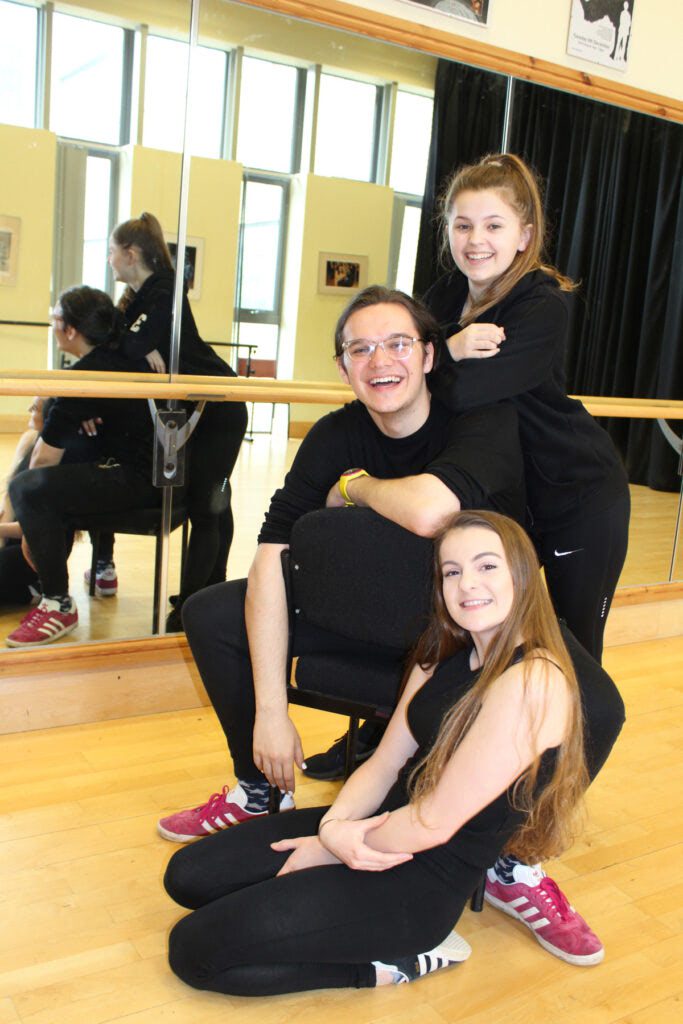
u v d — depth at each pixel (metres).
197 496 2.56
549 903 1.63
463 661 1.50
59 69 2.20
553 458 1.72
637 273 3.00
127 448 2.44
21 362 2.29
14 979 1.47
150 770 2.19
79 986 1.47
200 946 1.42
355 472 1.60
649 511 3.25
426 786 1.39
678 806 2.18
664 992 1.54
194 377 2.49
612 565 1.87
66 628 2.44
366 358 1.53
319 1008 1.46
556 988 1.54
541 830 1.48
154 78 2.30
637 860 1.94
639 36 2.97
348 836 1.42
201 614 1.78
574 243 2.90
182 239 2.40
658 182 2.97
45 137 2.22
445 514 1.42
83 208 2.29
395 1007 1.47
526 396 1.68
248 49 2.38
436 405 1.63
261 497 2.64
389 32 2.51
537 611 1.40
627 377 3.06
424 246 2.71
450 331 1.71
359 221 2.59
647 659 3.17
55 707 2.38
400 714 1.55
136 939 1.59
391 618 1.51
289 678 1.70
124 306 2.37
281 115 2.45
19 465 2.33
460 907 1.44
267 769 1.67
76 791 2.07
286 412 2.61
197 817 1.88
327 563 1.50
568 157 2.86
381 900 1.40
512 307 1.65
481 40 2.68
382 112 2.58
